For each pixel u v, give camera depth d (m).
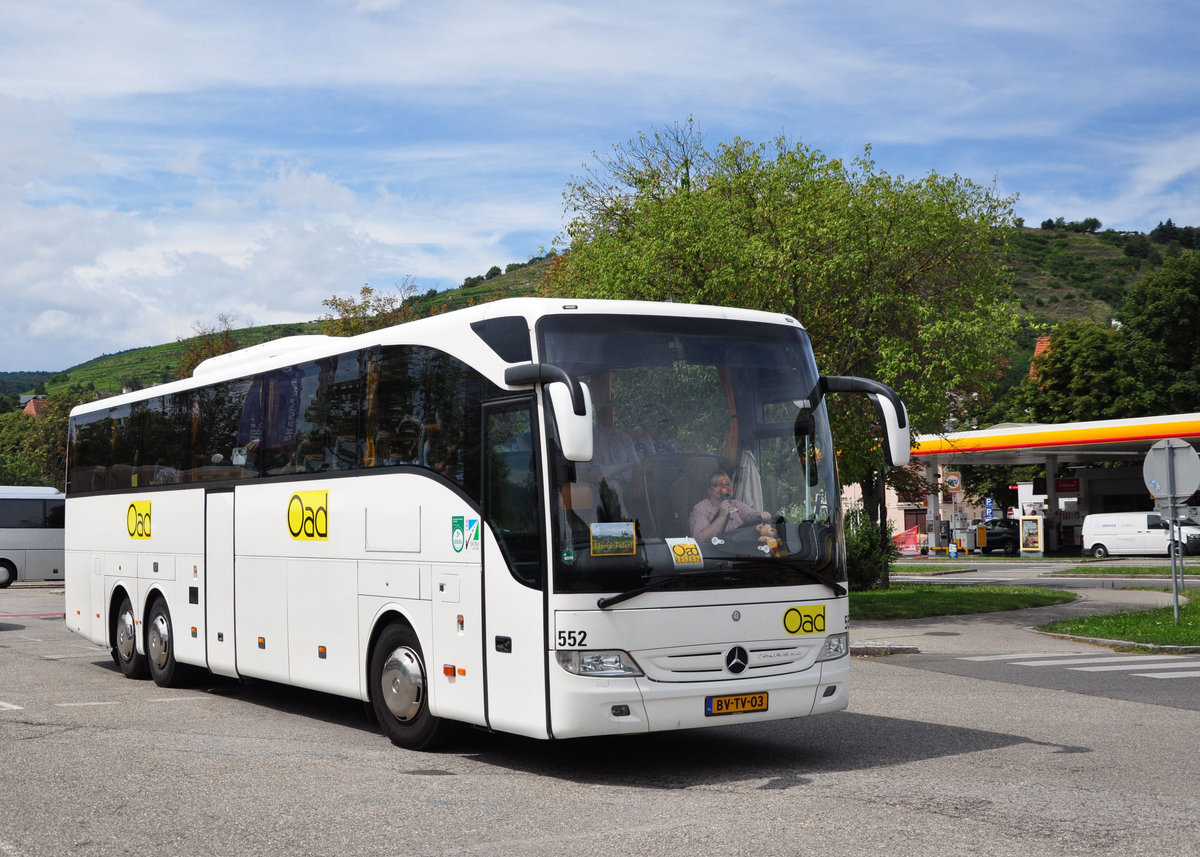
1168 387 57.53
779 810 7.57
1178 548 20.62
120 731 11.20
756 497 9.10
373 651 10.59
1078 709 12.24
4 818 7.64
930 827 7.03
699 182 24.39
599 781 8.72
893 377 22.38
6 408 151.25
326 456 11.36
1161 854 6.40
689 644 8.59
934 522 61.59
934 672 15.72
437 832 7.13
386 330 10.66
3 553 40.97
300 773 9.03
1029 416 62.84
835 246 22.61
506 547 8.88
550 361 8.73
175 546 14.33
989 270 24.47
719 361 9.23
